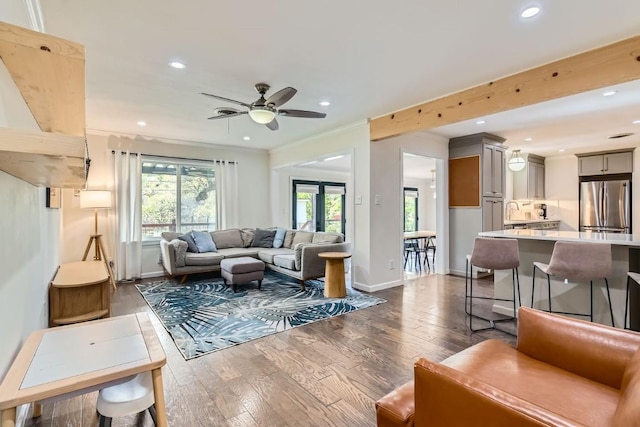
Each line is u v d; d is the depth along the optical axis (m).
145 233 5.75
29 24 1.89
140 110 4.12
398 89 3.43
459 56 2.69
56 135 0.94
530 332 1.60
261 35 2.37
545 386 1.31
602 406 1.18
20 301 1.64
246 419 1.83
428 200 11.73
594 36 2.37
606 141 6.00
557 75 2.75
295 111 3.32
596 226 6.91
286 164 6.59
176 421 1.81
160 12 2.07
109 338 1.55
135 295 4.44
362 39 2.42
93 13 2.08
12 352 1.47
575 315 3.09
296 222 8.47
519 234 3.46
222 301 4.12
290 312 3.70
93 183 5.15
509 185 7.33
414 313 3.67
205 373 2.34
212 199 6.49
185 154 6.10
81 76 1.38
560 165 7.51
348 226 5.07
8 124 1.32
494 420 0.92
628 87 3.34
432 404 1.07
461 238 5.82
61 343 1.49
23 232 1.71
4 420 1.08
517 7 2.02
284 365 2.45
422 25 2.23
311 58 2.73
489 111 3.21
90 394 2.07
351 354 2.63
